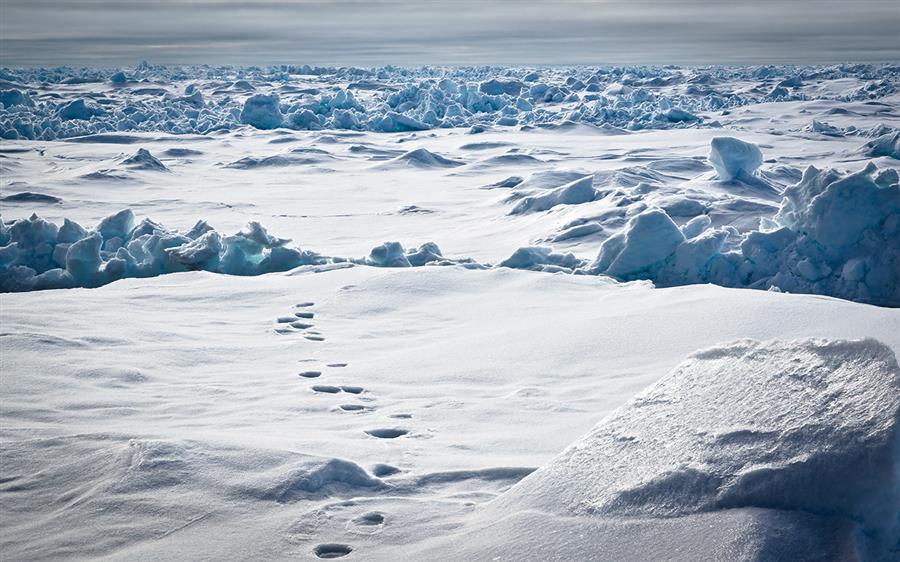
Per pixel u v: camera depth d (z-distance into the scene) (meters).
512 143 44.66
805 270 10.75
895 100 73.81
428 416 4.46
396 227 19.59
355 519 2.72
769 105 72.19
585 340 6.09
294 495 2.92
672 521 2.09
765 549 1.86
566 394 4.93
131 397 4.83
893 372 2.09
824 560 1.83
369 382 5.34
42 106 62.91
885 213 10.74
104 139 46.38
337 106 61.34
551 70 142.25
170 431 3.91
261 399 4.87
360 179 31.94
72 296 8.32
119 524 2.75
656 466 2.31
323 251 15.35
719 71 125.94
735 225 14.41
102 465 3.29
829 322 5.96
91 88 97.31
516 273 9.09
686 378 2.69
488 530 2.43
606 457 2.51
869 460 1.91
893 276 10.38
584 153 39.28
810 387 2.26
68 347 5.99
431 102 61.72
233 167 35.66
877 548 1.86
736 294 7.13
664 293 7.64
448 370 5.59
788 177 23.84
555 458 2.71
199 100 69.12
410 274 8.98
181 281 9.33
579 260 11.88
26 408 4.49
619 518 2.20
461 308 7.80
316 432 4.09
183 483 3.04
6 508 3.00
